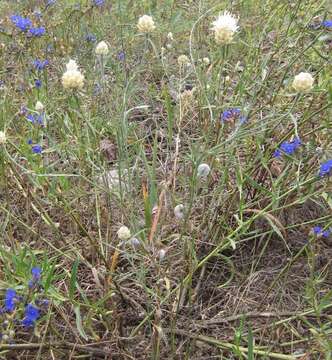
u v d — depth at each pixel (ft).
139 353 1.28
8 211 1.49
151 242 1.31
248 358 1.13
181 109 1.62
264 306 1.41
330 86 1.60
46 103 1.97
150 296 1.39
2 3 3.11
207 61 1.99
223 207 1.57
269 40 2.19
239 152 1.81
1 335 1.14
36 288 1.20
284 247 1.59
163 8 2.92
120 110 1.51
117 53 2.31
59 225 1.59
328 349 1.16
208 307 1.42
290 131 1.57
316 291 1.36
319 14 2.19
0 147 1.58
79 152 1.64
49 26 2.61
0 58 2.44
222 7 2.58
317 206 1.66
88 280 1.47
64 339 1.28
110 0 2.98
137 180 1.56
